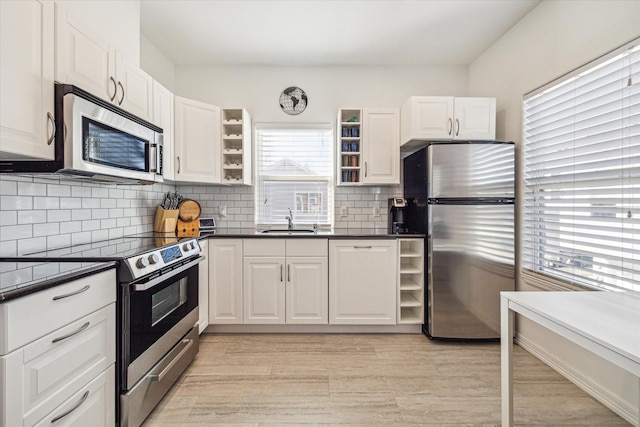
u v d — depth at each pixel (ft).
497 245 8.57
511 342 5.01
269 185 11.38
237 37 9.37
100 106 5.24
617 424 5.51
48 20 4.42
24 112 4.04
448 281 8.59
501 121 9.49
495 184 8.54
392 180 10.22
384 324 9.19
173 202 9.93
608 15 6.07
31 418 3.34
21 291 3.18
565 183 7.16
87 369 4.20
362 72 11.27
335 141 11.32
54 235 5.83
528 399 6.20
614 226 5.97
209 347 8.36
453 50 10.23
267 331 9.36
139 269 5.11
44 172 4.69
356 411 5.78
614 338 3.40
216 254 9.09
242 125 10.20
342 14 8.27
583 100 6.70
